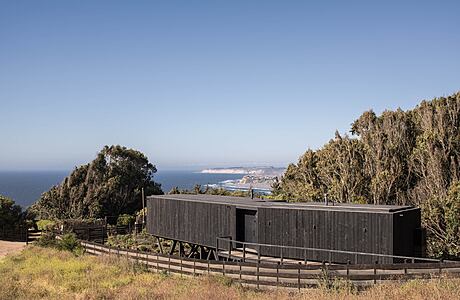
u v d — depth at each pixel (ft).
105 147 213.66
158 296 62.64
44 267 87.61
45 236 121.90
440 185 116.78
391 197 129.90
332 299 53.26
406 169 132.67
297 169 173.99
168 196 109.60
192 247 102.12
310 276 63.77
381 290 54.75
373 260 71.82
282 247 74.79
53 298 64.18
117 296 64.23
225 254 85.66
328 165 150.61
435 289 51.67
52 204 205.57
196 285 68.08
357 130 155.22
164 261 83.61
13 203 152.76
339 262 75.00
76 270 84.17
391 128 139.54
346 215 74.74
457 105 124.67
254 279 69.15
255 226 86.28
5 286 70.13
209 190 199.52
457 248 94.63
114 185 199.93
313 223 77.77
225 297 59.06
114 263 89.81
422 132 133.69
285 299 56.75
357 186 136.67
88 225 148.46
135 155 216.13
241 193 188.65
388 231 70.85
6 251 117.29
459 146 120.26
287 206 81.82
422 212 105.50
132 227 146.82
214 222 92.53
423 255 76.48
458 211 95.61
